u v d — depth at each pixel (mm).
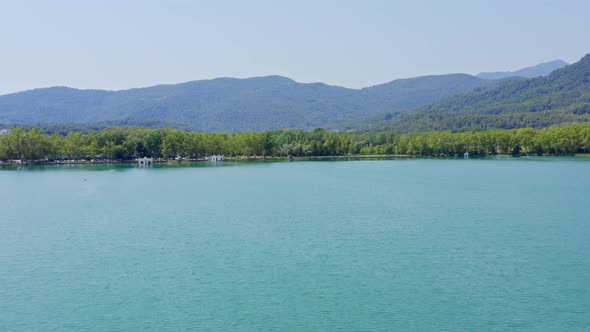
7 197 169250
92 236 105312
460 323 60688
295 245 95000
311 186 194750
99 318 63312
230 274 78375
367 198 156875
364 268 80375
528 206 138000
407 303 66438
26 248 96000
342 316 62781
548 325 60094
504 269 79500
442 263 82688
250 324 60969
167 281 75688
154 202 153500
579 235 101688
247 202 151125
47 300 69312
